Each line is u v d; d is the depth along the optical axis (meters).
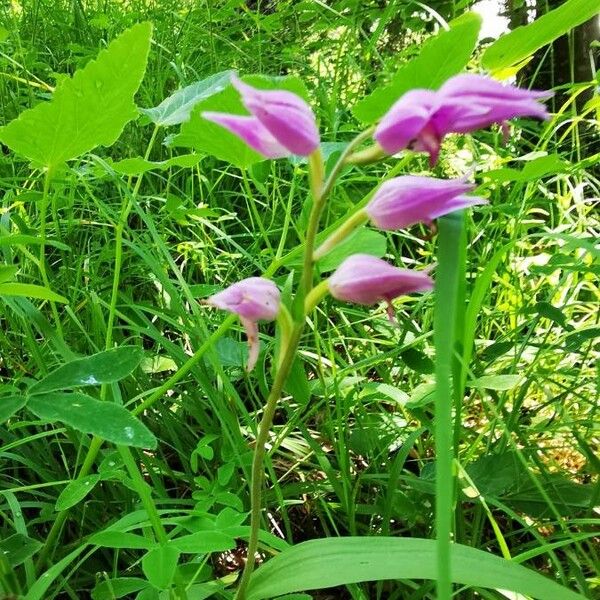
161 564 0.14
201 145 0.21
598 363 0.27
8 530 0.21
